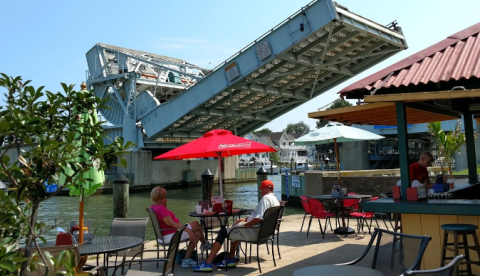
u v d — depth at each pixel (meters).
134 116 32.75
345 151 43.12
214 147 5.77
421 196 4.23
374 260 3.11
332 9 17.98
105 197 28.25
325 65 22.50
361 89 4.88
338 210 7.68
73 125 2.49
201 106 26.59
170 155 6.23
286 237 7.33
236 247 5.63
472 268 4.01
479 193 6.12
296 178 19.78
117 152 2.44
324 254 5.79
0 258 1.89
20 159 2.17
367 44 21.97
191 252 5.28
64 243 3.37
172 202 24.47
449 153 12.53
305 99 27.28
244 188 36.72
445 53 4.89
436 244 4.05
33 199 2.24
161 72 36.41
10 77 2.34
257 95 26.77
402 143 4.37
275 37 20.30
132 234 4.83
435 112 5.36
